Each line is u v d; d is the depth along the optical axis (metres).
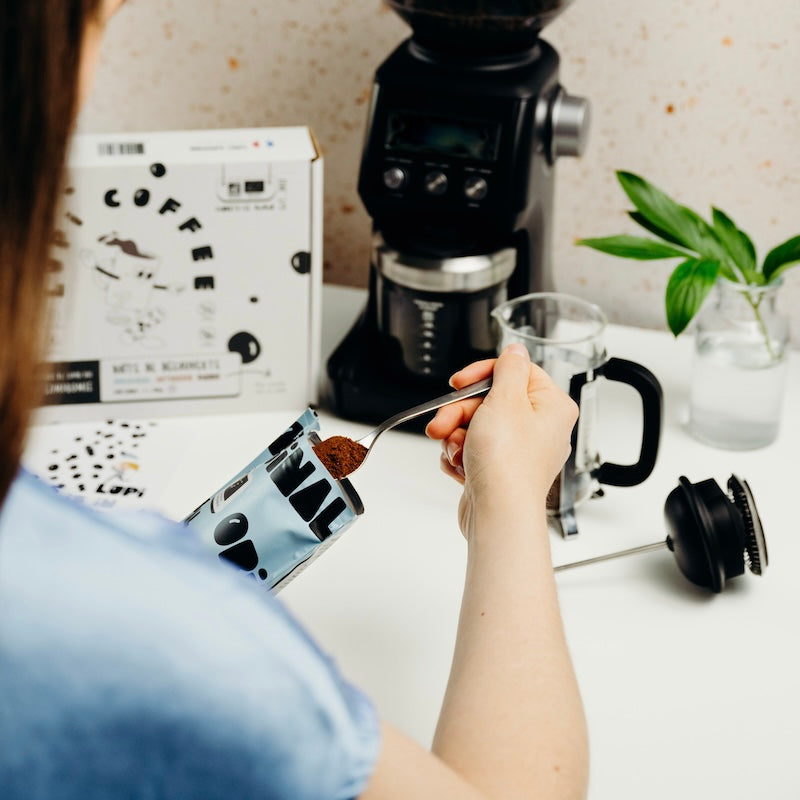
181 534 0.43
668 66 1.26
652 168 1.32
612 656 0.88
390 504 1.05
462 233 1.12
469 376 0.85
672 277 1.06
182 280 1.11
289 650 0.42
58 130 0.36
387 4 1.09
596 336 1.01
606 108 1.30
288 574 0.72
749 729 0.82
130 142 1.06
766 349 1.09
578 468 1.01
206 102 1.43
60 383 1.13
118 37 1.40
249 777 0.41
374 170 1.10
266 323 1.14
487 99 1.06
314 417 0.74
